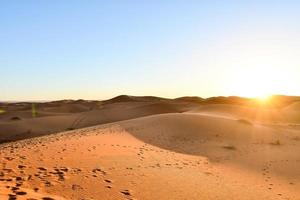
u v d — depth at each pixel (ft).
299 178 47.34
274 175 48.65
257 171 50.57
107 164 40.14
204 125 97.19
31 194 25.23
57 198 25.48
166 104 292.40
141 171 39.17
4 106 427.74
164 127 91.76
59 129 164.14
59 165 36.86
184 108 288.71
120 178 34.91
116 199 28.30
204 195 33.42
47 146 48.14
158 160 48.06
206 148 69.46
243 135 88.94
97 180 32.99
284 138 88.48
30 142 57.21
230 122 106.01
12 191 25.36
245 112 218.59
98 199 27.63
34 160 37.96
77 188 29.73
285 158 61.36
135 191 31.37
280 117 210.38
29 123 173.06
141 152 52.70
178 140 77.25
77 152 44.91
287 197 37.50
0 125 165.48
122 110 252.62
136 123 98.37
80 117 210.38
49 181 30.58
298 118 207.62
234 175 45.93
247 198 34.73
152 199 29.94
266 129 102.94
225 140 81.56
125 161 43.24
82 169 36.32
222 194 34.76
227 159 58.65
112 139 62.85
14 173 31.81
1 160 36.60
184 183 36.73
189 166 47.57
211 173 44.83
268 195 37.17
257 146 74.74
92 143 53.98
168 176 38.73
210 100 416.46
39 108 371.76
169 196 31.45
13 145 53.72
